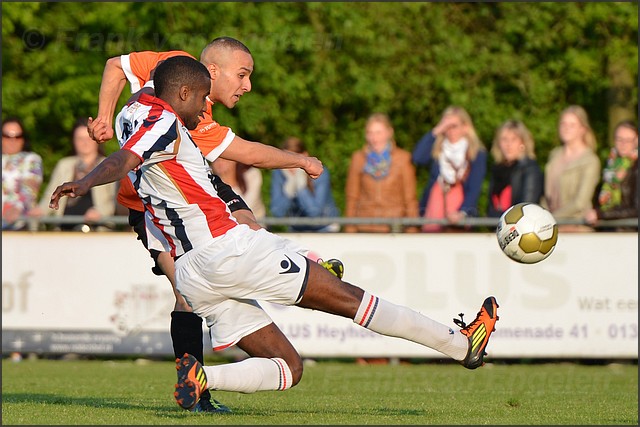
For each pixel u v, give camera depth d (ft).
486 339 65.87
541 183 125.08
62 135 206.80
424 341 64.08
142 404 75.87
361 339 119.55
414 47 211.00
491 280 118.01
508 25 208.33
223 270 59.67
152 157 59.06
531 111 209.46
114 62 71.72
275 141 208.85
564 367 122.31
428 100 211.00
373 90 203.72
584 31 207.41
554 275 118.42
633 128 120.47
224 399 83.20
